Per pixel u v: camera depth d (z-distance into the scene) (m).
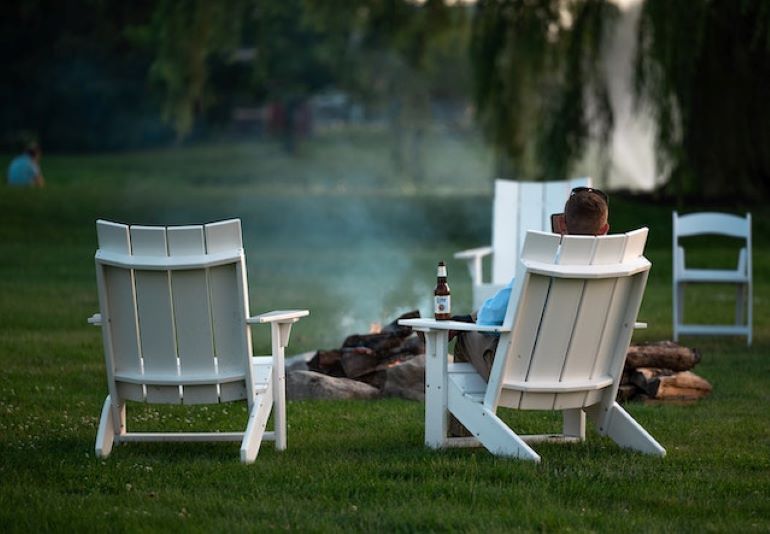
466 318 18.33
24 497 15.14
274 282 45.72
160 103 147.50
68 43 144.38
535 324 16.84
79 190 79.62
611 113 60.81
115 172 123.62
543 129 61.59
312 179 123.31
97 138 157.50
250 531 13.53
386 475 16.41
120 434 17.91
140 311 17.12
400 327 25.03
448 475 16.34
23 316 34.97
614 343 17.84
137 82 150.38
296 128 159.88
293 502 14.91
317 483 15.82
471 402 17.38
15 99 151.62
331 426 20.44
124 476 16.28
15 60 145.38
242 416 21.69
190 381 17.14
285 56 139.50
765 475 16.83
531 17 61.91
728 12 57.66
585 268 16.52
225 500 15.02
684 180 57.19
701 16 55.41
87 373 25.88
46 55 146.12
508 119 63.44
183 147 166.75
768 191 63.78
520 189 34.28
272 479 16.12
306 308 38.44
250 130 189.75
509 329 16.61
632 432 18.05
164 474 16.42
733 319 36.91
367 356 24.31
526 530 13.63
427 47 80.62
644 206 63.19
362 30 99.19
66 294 40.41
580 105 60.81
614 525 13.89
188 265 16.61
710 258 52.84
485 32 63.28
